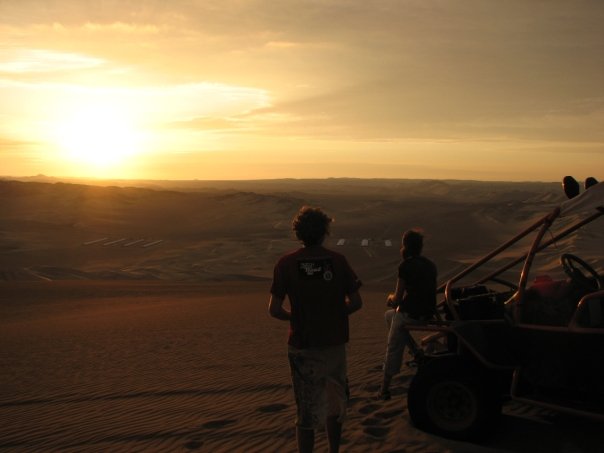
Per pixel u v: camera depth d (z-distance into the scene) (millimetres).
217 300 27875
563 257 6051
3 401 8609
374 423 6043
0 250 100438
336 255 4715
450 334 6289
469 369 5602
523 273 5684
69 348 13953
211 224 174875
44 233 125438
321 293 4605
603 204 5293
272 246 106438
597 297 5211
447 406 5633
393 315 6723
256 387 8289
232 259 91062
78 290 37844
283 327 15844
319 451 5324
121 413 7352
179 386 8758
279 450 5477
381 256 95188
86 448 6000
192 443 5820
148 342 14172
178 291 36812
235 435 5980
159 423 6695
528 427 5801
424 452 5215
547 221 5664
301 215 4727
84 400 8320
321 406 4605
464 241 122312
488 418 5418
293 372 4660
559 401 5402
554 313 5656
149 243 116062
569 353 5340
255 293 33969
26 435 6648
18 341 15586
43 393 8992
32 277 61406
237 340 13633
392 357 6594
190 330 16078
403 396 6938
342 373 4730
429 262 6422
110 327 17828
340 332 4648
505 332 5668
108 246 110312
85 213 195250
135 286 41344
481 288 6648
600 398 5309
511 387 5629
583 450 5164
